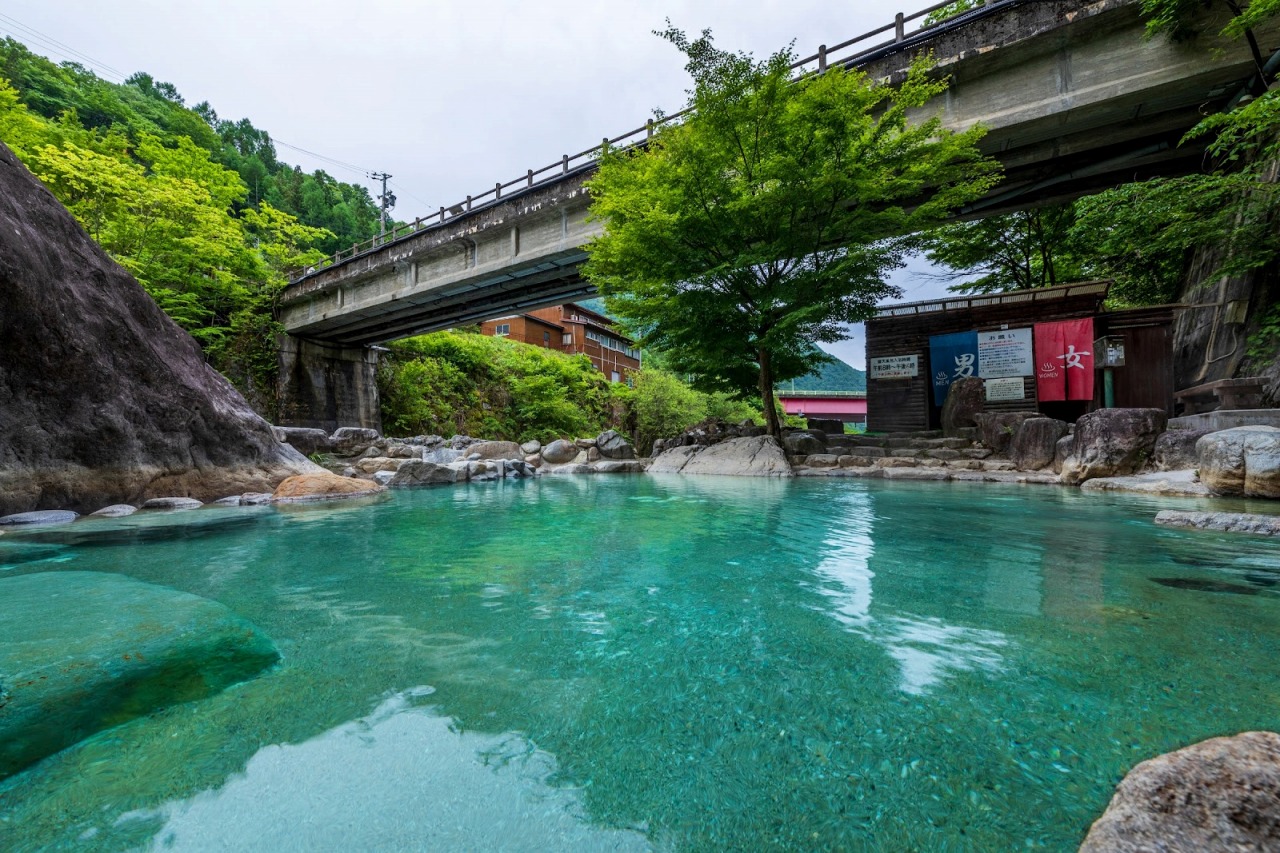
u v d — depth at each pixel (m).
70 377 4.79
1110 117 8.65
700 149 8.66
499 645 1.67
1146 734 1.11
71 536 3.67
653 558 2.95
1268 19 7.11
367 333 21.22
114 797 0.92
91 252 5.39
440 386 23.47
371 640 1.71
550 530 3.89
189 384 5.94
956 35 9.01
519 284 16.20
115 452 5.06
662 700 1.30
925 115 9.44
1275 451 4.94
